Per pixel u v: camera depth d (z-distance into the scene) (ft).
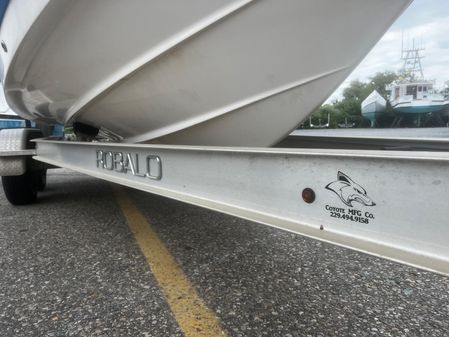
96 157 7.14
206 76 5.95
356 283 5.62
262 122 6.66
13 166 9.68
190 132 7.21
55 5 5.17
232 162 4.08
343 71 6.15
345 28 5.52
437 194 2.47
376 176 2.79
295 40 5.49
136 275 5.84
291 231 3.42
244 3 4.99
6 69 7.40
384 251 2.74
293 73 5.91
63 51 6.17
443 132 11.00
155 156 5.34
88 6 5.25
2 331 4.39
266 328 4.43
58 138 12.28
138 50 5.78
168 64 5.90
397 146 7.93
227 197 4.16
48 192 12.89
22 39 5.99
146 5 5.15
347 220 3.01
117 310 4.81
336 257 6.61
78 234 7.93
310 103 6.43
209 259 6.50
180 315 4.69
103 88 6.68
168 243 7.31
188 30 5.34
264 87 6.06
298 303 5.03
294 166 3.42
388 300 5.12
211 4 5.06
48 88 7.67
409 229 2.62
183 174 4.83
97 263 6.32
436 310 4.86
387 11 5.57
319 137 9.57
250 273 5.95
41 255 6.72
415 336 4.29
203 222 8.77
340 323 4.55
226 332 4.34
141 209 10.08
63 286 5.49
